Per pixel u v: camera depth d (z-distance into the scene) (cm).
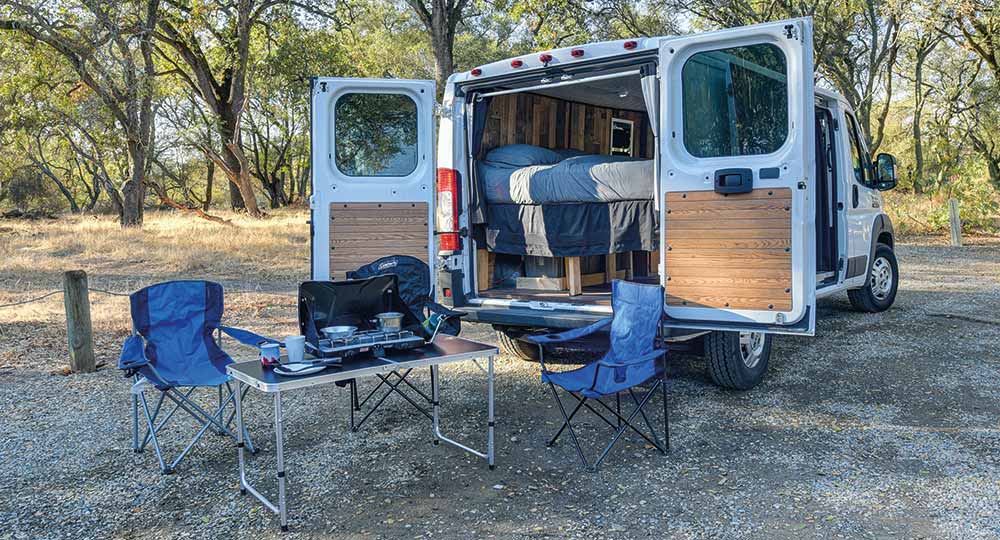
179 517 358
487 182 602
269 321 854
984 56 1925
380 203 591
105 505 372
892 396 523
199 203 4272
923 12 1828
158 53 2708
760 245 450
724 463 409
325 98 584
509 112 671
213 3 2348
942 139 2231
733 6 2041
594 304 547
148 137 2308
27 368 644
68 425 494
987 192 1761
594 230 564
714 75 465
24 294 1040
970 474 385
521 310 562
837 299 916
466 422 489
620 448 437
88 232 2008
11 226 2461
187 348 481
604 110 796
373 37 3198
